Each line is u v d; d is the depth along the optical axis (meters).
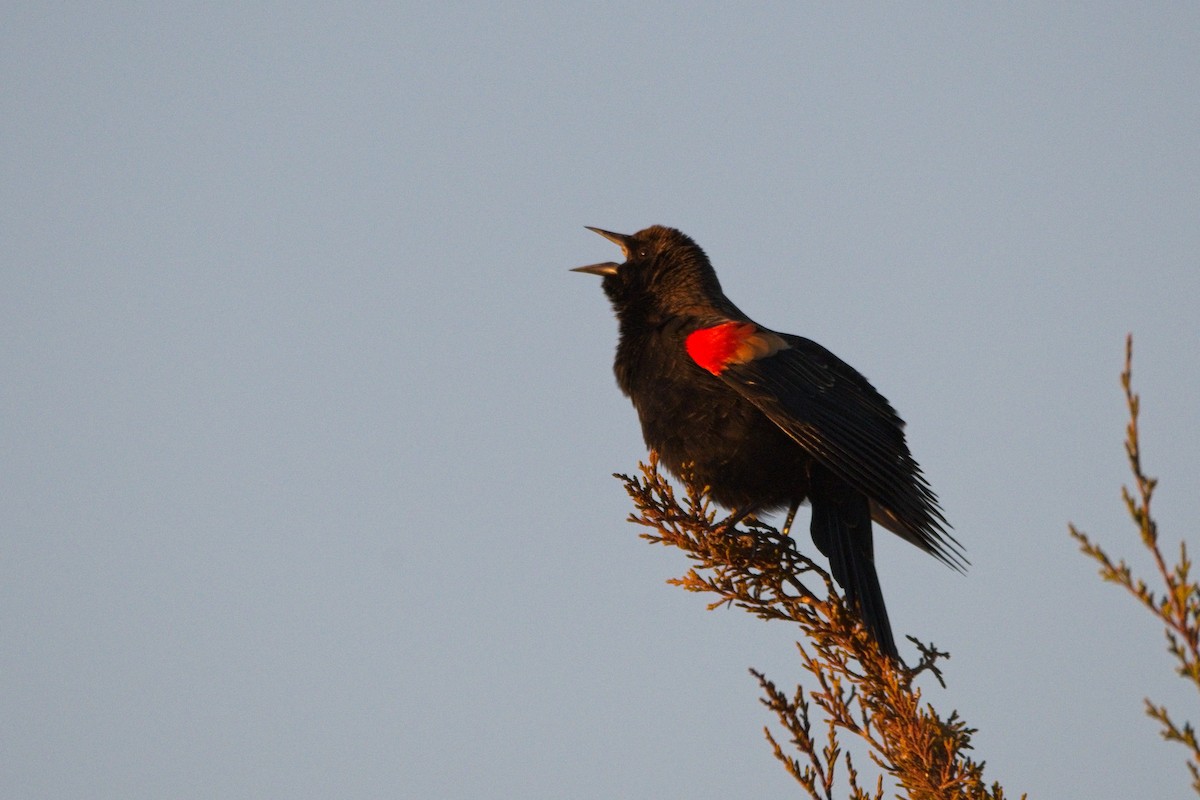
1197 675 5.48
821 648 10.20
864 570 10.82
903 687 9.44
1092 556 5.76
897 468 11.23
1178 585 5.55
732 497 11.97
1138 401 5.62
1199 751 5.52
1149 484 5.60
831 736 8.98
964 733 9.44
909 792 9.12
